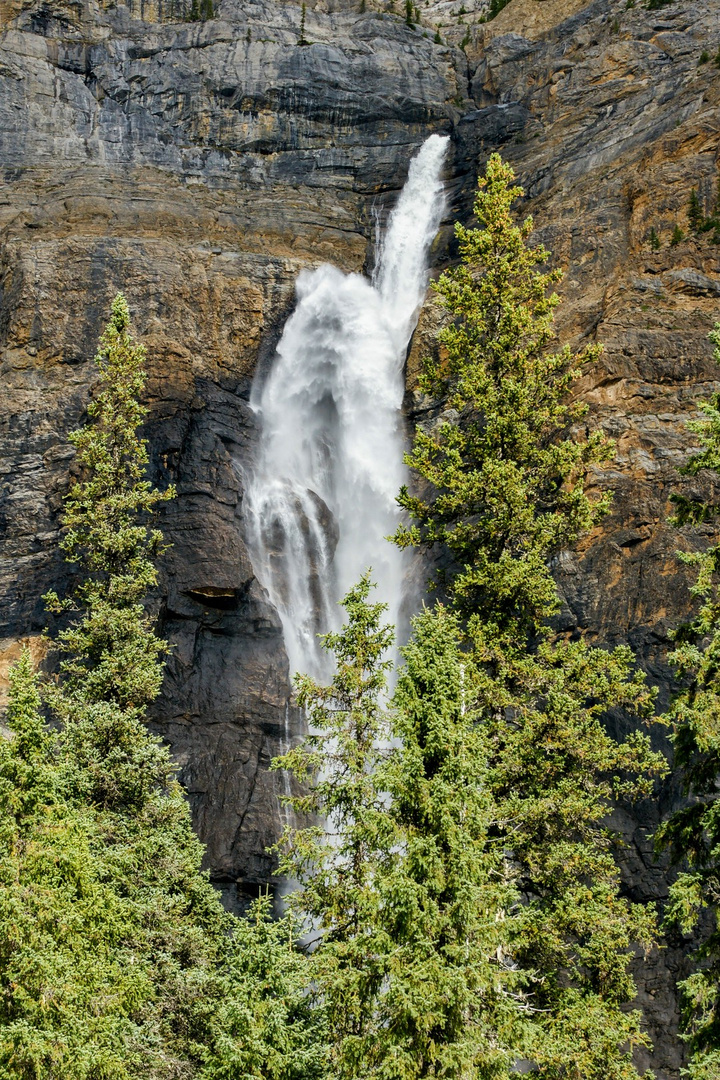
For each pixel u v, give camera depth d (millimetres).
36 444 70062
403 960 27344
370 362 80125
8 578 65375
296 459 77312
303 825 58906
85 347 74938
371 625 36312
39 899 28938
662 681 51812
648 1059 45531
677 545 54406
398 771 30312
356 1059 27297
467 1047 26438
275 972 28781
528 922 33188
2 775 30547
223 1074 27641
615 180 73375
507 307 49438
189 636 63312
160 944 37188
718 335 36562
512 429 47031
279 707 62594
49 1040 27438
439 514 48031
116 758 41938
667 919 31719
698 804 32844
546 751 39219
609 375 60844
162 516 66375
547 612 44094
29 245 77875
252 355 78750
